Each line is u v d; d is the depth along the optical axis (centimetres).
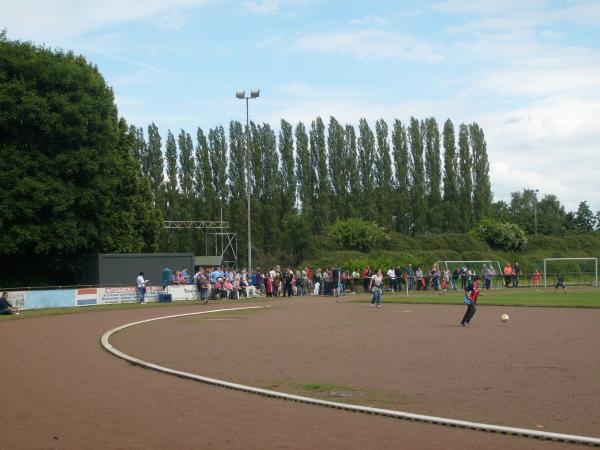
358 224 7469
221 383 1331
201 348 1925
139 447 891
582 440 895
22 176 4550
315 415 1072
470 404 1140
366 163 9588
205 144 10056
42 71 4678
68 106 4666
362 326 2573
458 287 6369
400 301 4153
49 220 4697
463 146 10006
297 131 9725
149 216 6241
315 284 5481
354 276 5781
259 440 920
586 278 7231
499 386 1298
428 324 2630
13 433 969
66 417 1068
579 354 1731
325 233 8794
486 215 10081
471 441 909
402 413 1059
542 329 2386
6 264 4994
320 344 2000
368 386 1310
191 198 10019
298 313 3316
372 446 888
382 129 9719
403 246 7862
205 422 1027
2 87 4519
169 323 2816
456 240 8119
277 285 5209
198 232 9856
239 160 9906
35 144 4691
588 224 13325
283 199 9681
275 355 1762
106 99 5025
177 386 1334
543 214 12512
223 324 2733
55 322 2942
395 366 1558
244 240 9456
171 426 1004
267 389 1285
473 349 1845
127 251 5606
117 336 2289
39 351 1902
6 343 2117
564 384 1313
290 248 7944
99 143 4944
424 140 9931
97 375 1472
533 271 7162
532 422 1009
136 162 6000
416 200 9788
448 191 9962
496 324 2600
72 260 5244
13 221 4547
